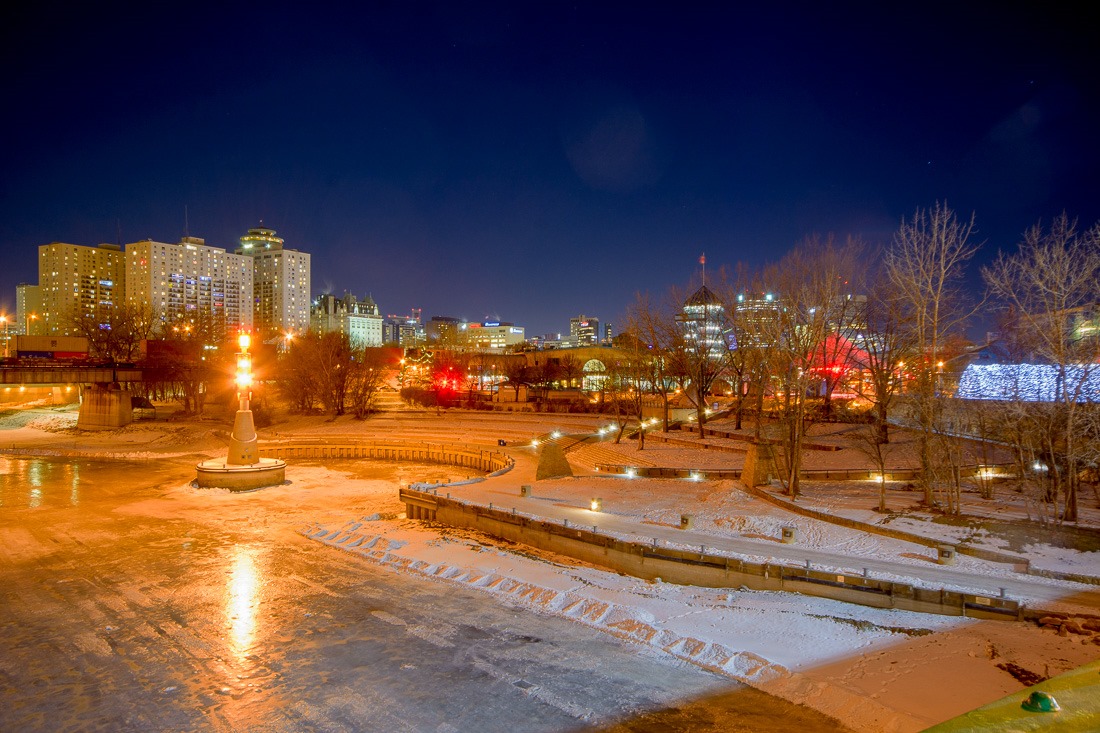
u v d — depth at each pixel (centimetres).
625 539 2573
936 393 3231
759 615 1912
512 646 1789
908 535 2508
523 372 10038
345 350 9656
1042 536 2375
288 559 2784
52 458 6438
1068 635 1636
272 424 8625
